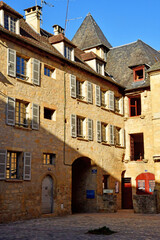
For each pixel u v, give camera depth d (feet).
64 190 74.02
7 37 64.23
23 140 64.95
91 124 84.99
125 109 99.45
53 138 72.59
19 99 65.41
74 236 43.06
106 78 91.20
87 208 84.99
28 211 63.98
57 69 76.79
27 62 70.03
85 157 82.58
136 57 104.88
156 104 89.04
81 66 82.38
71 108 79.20
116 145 93.71
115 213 79.15
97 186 84.64
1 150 59.77
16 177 63.77
